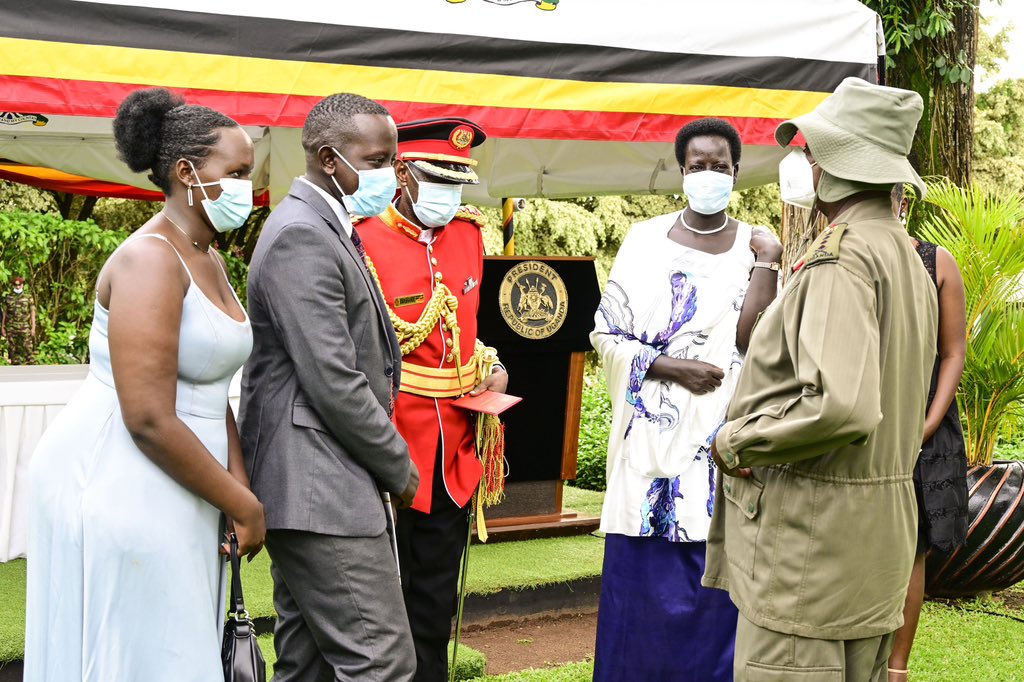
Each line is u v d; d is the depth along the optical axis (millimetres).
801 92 4387
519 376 5184
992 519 4844
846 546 2219
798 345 2178
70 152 6648
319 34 3643
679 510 3314
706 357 3377
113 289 2160
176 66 3455
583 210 13227
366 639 2477
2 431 4699
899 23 6844
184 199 2281
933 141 6957
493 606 4504
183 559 2221
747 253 3449
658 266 3434
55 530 2211
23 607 4059
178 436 2160
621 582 3412
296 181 2564
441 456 3199
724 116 4258
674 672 3367
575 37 4020
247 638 2379
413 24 3775
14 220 7961
